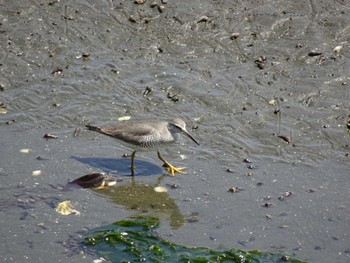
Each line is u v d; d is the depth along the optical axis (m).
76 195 13.63
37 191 13.70
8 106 16.09
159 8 18.28
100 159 14.73
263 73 16.78
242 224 12.84
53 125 15.63
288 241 12.41
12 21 18.03
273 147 14.94
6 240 12.41
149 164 14.70
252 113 15.77
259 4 18.44
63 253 12.12
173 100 16.20
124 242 12.28
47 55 17.38
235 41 17.59
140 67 17.08
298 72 16.75
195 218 13.01
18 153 14.77
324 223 12.87
